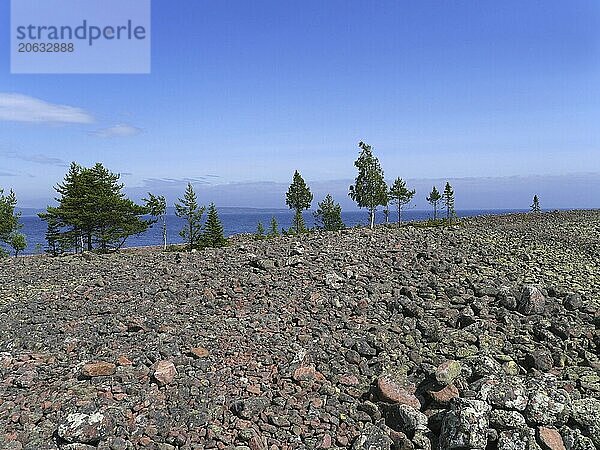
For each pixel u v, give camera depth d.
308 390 7.97
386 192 46.62
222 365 8.62
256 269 15.66
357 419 7.35
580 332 10.70
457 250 20.52
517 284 14.80
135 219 44.84
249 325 10.59
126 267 19.06
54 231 43.06
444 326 11.26
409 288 13.48
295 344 9.62
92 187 43.84
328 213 51.97
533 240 24.20
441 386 7.82
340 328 10.77
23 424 6.66
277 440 6.79
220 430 6.78
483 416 6.71
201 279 15.00
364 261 17.00
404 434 6.93
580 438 6.59
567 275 16.31
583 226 32.44
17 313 12.48
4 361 8.70
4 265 21.89
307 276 14.66
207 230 47.78
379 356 9.38
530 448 6.44
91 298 13.68
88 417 6.39
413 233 25.83
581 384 8.61
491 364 8.50
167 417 6.95
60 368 8.39
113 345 9.41
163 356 8.76
